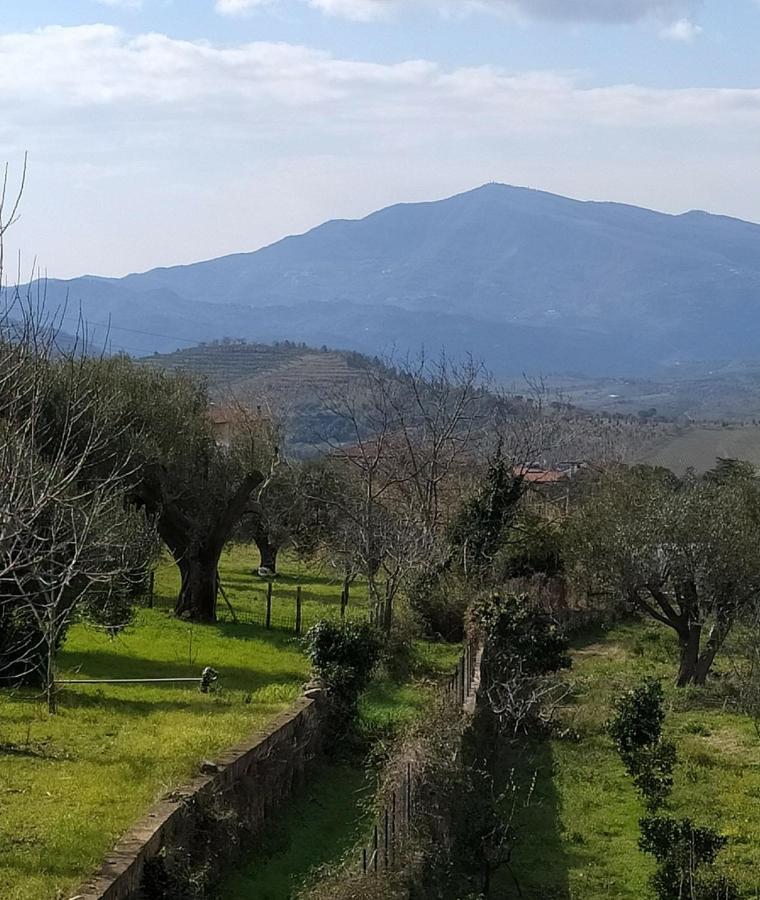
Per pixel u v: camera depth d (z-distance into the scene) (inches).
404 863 524.1
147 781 600.1
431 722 733.3
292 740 737.0
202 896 511.8
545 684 1135.6
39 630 812.6
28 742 691.4
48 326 692.1
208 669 925.2
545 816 803.4
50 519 765.3
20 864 471.2
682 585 1250.0
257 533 1956.2
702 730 1048.8
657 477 2015.3
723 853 723.4
